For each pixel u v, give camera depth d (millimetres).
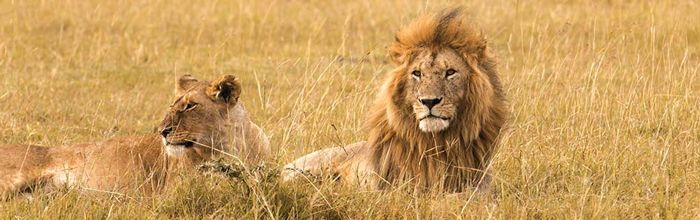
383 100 10086
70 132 14141
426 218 9352
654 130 12734
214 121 10445
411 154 9945
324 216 9508
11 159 10945
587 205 9734
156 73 19562
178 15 24609
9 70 19031
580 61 17719
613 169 10961
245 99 17156
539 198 9906
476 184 9992
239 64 20203
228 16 24359
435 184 9734
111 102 16781
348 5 25438
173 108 10320
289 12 25156
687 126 12695
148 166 10945
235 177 9711
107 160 11016
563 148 11648
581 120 12820
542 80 14836
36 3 24922
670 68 14875
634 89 13820
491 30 21625
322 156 11125
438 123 9531
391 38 21766
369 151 10250
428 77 9562
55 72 18891
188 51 21500
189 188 9867
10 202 10055
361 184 10109
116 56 20969
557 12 23141
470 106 9742
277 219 9156
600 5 23562
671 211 9555
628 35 18766
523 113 13164
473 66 9742
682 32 19672
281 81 18391
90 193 10547
